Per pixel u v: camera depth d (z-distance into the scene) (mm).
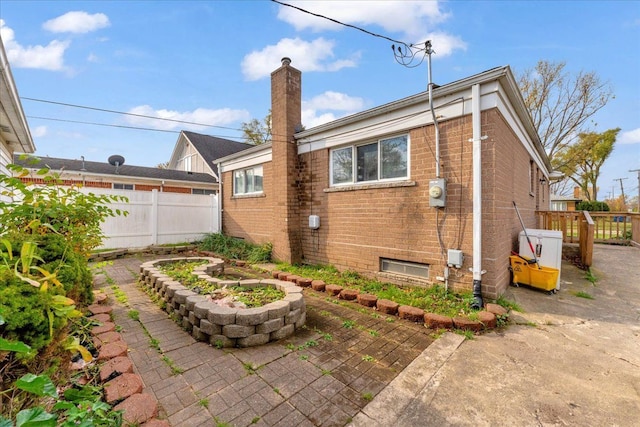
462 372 2582
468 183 4387
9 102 4094
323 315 3977
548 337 3262
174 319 3766
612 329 3447
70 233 2859
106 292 4949
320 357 2848
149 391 2279
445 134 4633
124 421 1712
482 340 3203
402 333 3404
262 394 2260
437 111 4707
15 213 2221
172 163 22281
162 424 1732
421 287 4887
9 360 1374
